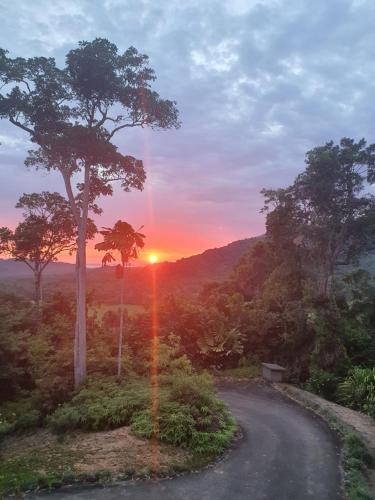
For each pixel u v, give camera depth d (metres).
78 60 18.55
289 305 28.47
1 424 15.95
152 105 20.53
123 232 19.58
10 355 21.06
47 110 19.66
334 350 22.86
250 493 9.45
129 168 21.02
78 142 18.81
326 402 18.08
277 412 16.59
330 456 11.83
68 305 29.11
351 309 28.05
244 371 24.81
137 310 33.22
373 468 11.26
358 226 33.16
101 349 21.59
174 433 12.09
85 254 20.72
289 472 10.65
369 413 16.34
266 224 35.31
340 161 32.50
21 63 18.62
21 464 11.09
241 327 27.83
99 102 20.52
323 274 33.75
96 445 12.07
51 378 19.02
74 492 9.30
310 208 34.44
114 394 16.38
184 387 14.42
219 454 11.63
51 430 14.86
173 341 25.73
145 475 10.12
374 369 19.56
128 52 19.19
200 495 9.26
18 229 36.53
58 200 37.09
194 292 58.19
